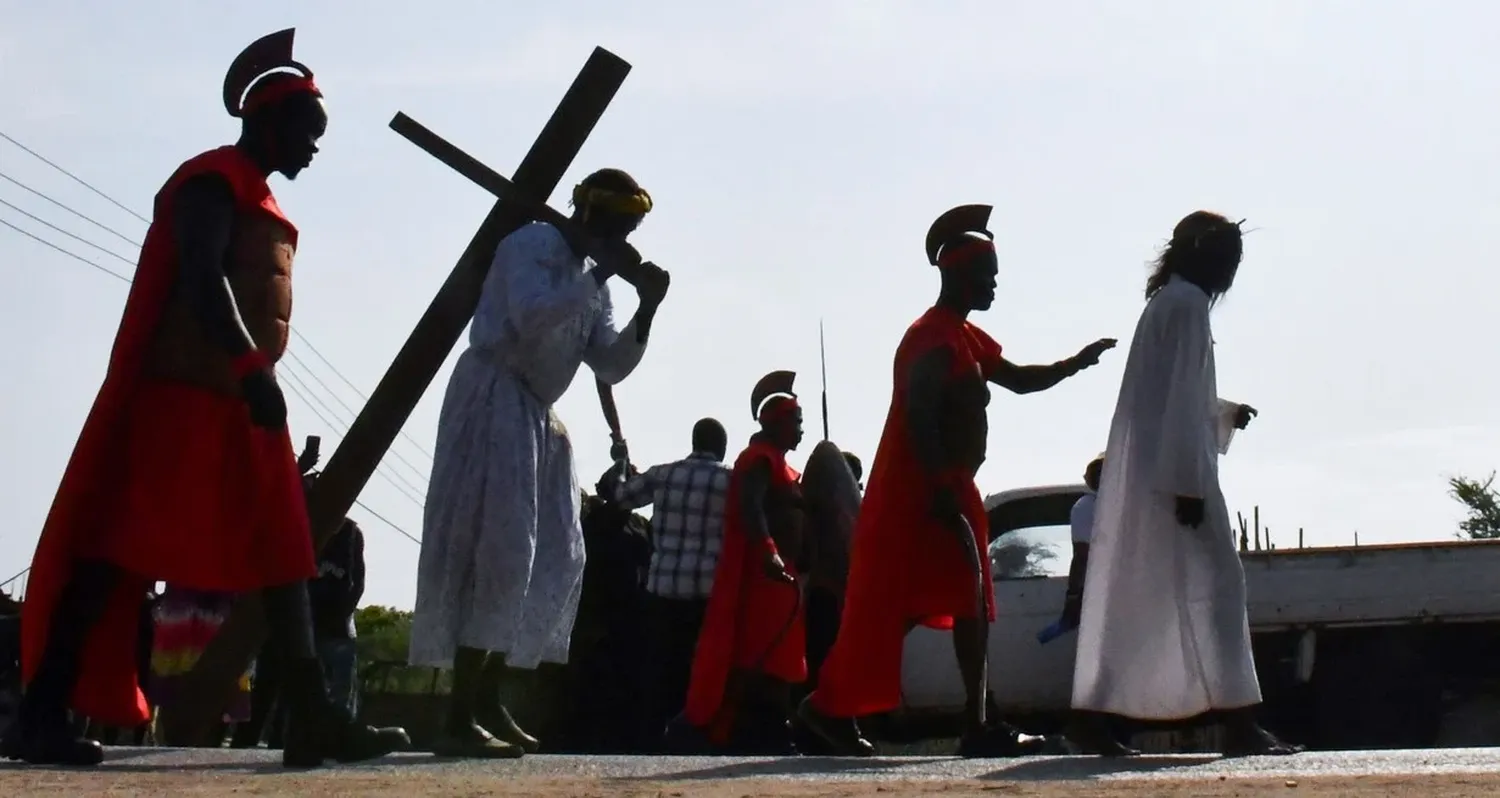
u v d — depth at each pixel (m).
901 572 6.39
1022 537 11.10
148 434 4.57
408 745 4.77
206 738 7.27
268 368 4.47
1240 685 5.64
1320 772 4.43
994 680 10.34
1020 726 10.52
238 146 4.75
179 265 4.54
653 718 9.10
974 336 6.56
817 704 6.53
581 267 5.73
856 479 9.63
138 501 4.55
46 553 4.55
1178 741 9.76
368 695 11.32
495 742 5.45
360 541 8.95
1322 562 10.34
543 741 9.15
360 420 7.25
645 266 5.69
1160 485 5.74
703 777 4.34
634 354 5.75
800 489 8.74
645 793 3.52
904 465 6.41
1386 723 10.29
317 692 4.67
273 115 4.73
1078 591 9.89
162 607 8.54
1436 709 10.24
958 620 6.39
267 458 4.65
